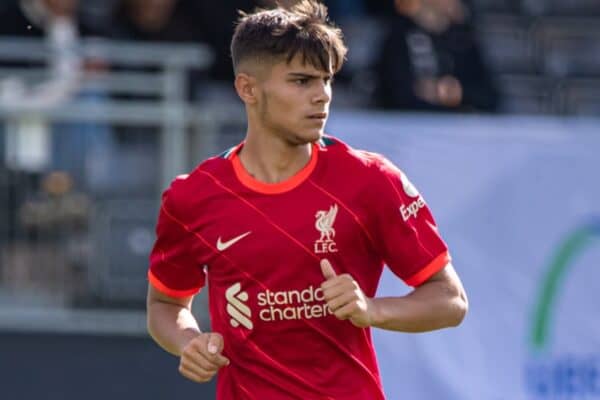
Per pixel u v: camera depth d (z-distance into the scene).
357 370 12.57
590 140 23.06
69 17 26.08
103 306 23.47
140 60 24.00
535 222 22.89
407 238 12.45
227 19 28.33
